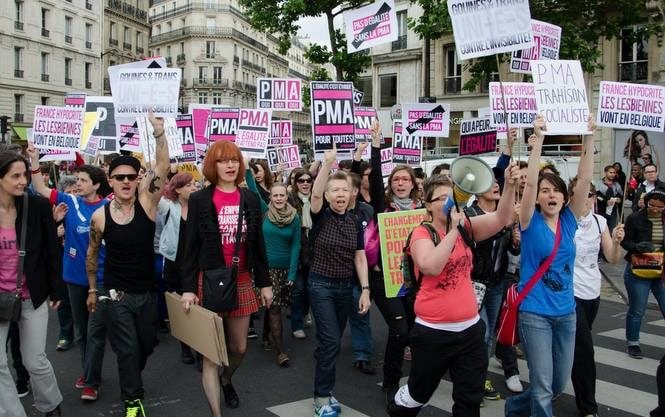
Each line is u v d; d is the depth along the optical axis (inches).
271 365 249.3
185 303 174.6
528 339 160.6
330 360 188.4
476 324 145.5
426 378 147.6
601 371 242.8
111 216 182.2
